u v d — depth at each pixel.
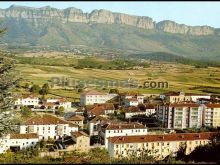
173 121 198.38
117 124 164.25
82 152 130.25
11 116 55.56
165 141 137.62
